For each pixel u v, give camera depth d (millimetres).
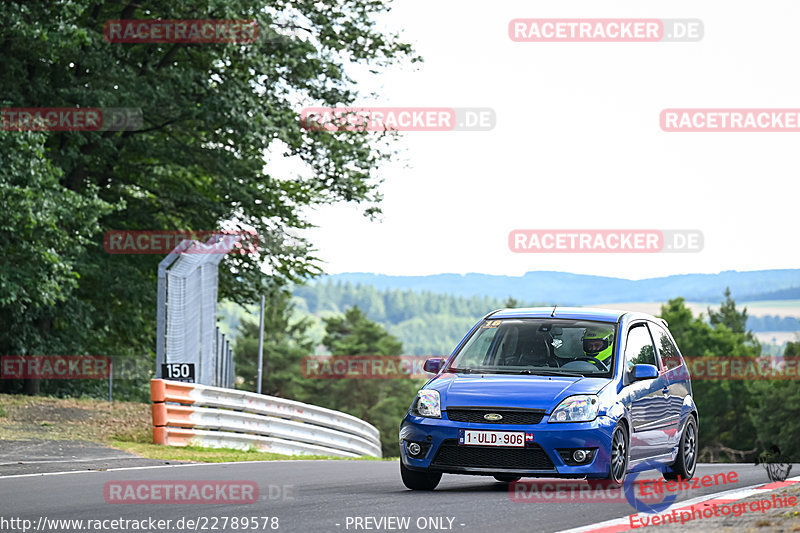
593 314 40469
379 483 42031
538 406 35375
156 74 105500
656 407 39781
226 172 112812
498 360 39156
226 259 120750
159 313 73188
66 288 93500
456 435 35594
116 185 120000
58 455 53312
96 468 47688
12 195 83812
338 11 115312
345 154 115625
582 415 35281
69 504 33844
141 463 51500
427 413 36469
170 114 106688
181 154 113688
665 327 44406
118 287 112188
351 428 90750
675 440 41812
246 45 103188
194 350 83250
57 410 76500
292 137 111125
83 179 115938
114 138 109750
